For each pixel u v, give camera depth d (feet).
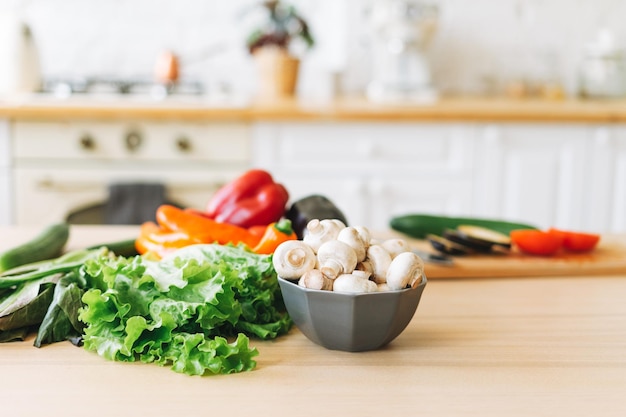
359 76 10.63
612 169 8.62
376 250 2.68
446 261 3.92
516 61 10.73
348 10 10.49
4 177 8.15
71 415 2.13
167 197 8.27
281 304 3.07
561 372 2.48
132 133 8.15
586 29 10.71
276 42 9.74
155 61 10.41
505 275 3.86
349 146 8.38
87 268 2.85
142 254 3.72
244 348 2.49
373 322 2.57
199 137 8.23
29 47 9.02
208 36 10.44
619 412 2.19
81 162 8.19
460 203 8.57
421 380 2.41
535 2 10.62
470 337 2.84
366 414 2.15
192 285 2.67
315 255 2.69
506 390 2.33
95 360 2.57
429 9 9.36
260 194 4.32
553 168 8.57
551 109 8.50
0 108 7.89
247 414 2.14
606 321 3.05
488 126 8.43
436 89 10.55
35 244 3.77
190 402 2.22
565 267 3.90
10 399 2.23
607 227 8.72
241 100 8.82
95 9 10.25
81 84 9.22
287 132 8.30
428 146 8.44
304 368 2.51
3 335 2.76
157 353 2.52
